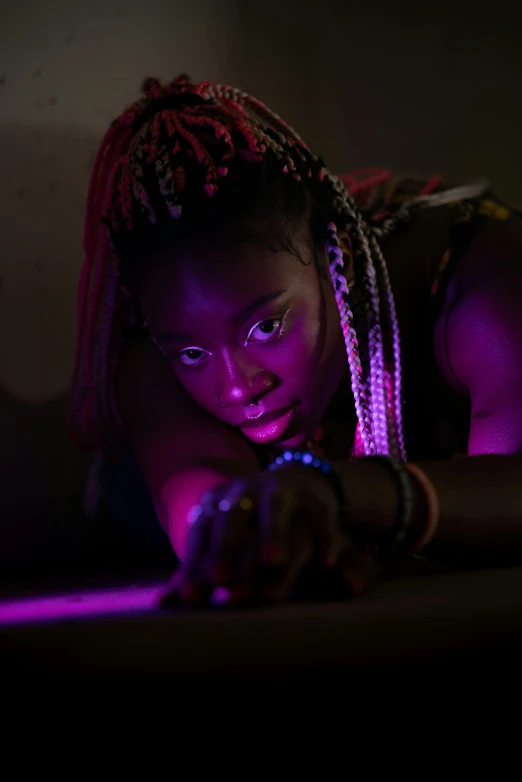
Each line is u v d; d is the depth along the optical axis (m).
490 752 0.62
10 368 1.74
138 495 1.79
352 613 0.68
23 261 1.76
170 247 1.08
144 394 1.32
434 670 0.63
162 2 1.94
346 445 1.36
